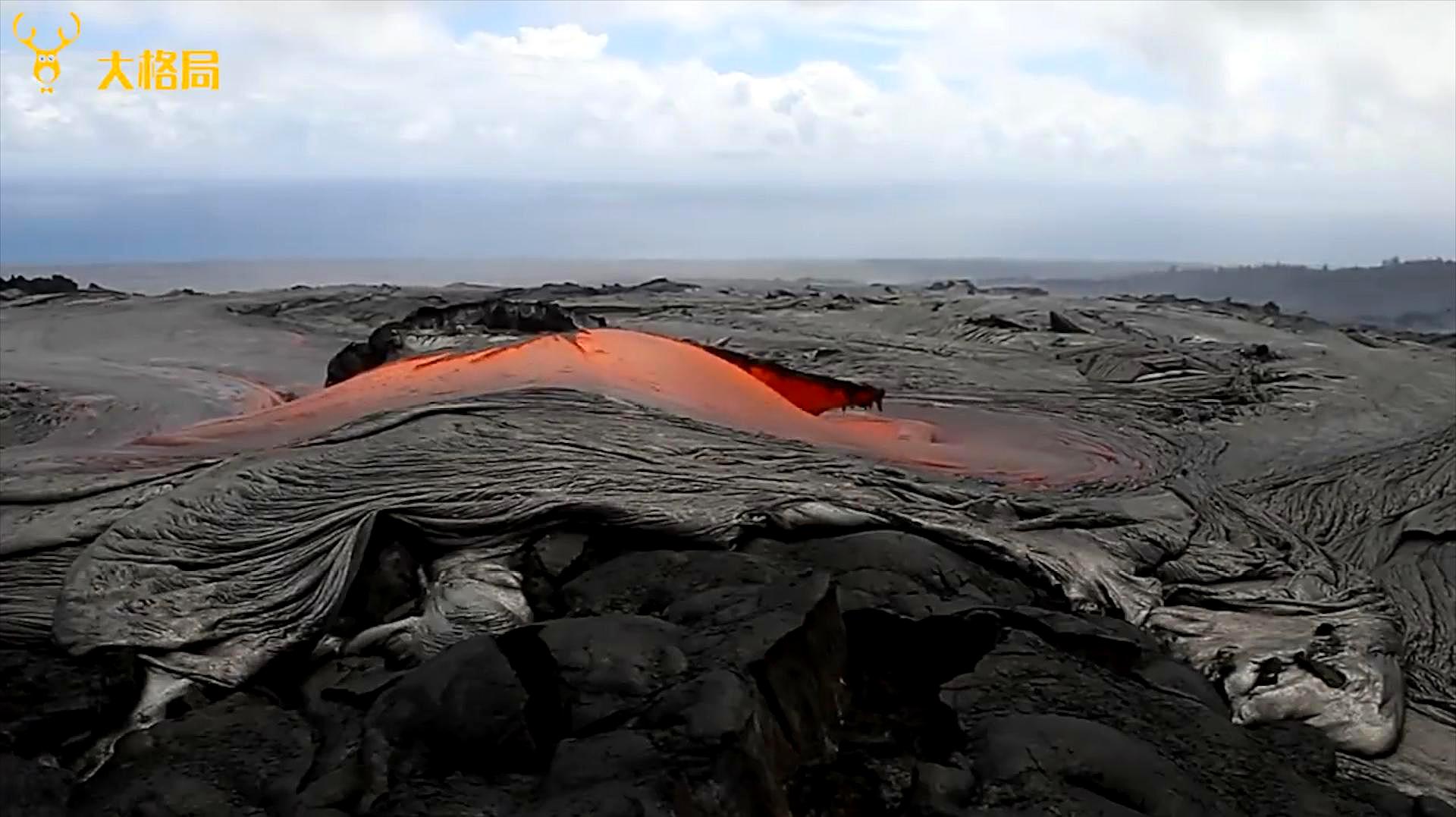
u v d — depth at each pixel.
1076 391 15.10
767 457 9.05
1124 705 5.87
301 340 20.14
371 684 6.05
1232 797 5.17
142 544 7.23
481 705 5.11
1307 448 12.27
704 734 4.68
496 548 7.45
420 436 8.59
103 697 6.18
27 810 4.89
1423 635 8.16
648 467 8.41
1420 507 10.30
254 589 6.96
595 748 4.71
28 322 21.70
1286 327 23.69
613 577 7.07
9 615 6.85
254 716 5.98
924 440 11.55
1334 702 6.73
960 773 5.08
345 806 4.75
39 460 9.22
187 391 14.68
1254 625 7.51
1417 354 19.42
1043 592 7.70
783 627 5.48
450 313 12.70
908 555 7.46
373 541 7.32
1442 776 6.39
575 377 10.48
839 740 5.52
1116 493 9.75
